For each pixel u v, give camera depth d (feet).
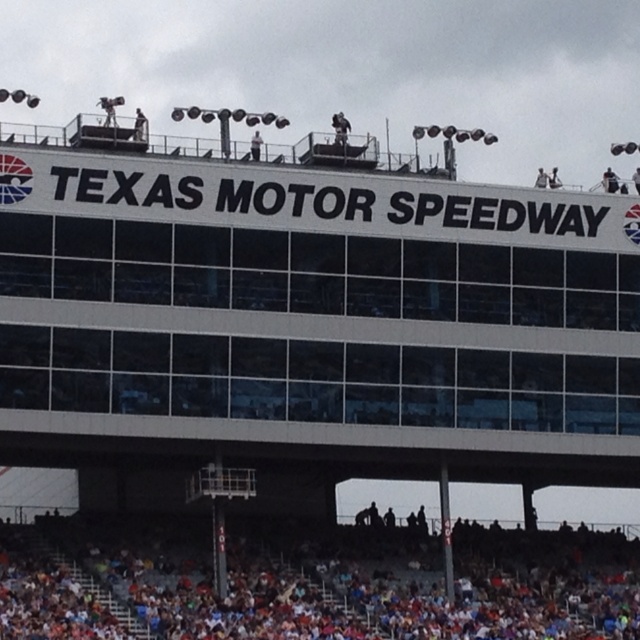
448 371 239.09
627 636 238.07
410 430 237.25
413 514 262.88
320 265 236.02
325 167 244.83
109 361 228.22
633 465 255.09
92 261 228.84
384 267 238.07
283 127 243.81
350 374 235.81
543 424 241.76
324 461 261.65
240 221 233.76
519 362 241.55
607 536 269.44
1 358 225.15
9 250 226.58
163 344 230.27
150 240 230.89
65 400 226.58
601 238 245.45
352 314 236.43
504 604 241.96
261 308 233.55
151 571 237.86
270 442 234.58
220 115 241.76
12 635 208.23
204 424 230.68
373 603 234.99
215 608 226.17
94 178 229.66
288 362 233.96
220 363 231.91
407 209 239.09
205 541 250.57
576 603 245.86
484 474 273.33
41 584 226.38
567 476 275.39
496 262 241.55
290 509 271.08
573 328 243.81
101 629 215.51
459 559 254.88
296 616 227.40
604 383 244.42
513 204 242.58
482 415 239.91
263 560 247.09
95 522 256.73
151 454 251.39
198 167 233.14
